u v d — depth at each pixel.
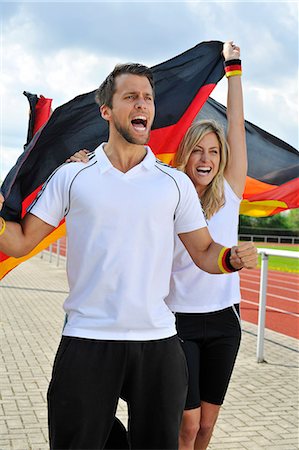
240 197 3.47
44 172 3.13
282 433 4.33
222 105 4.45
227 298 3.28
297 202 5.27
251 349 6.98
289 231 45.94
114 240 2.31
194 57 3.59
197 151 3.34
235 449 4.00
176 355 2.42
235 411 4.79
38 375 5.54
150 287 2.36
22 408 4.61
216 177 3.35
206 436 3.31
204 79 3.59
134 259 2.33
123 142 2.40
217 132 3.33
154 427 2.40
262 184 5.23
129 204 2.32
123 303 2.32
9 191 2.92
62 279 14.88
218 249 2.49
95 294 2.33
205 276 3.21
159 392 2.39
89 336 2.32
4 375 5.52
